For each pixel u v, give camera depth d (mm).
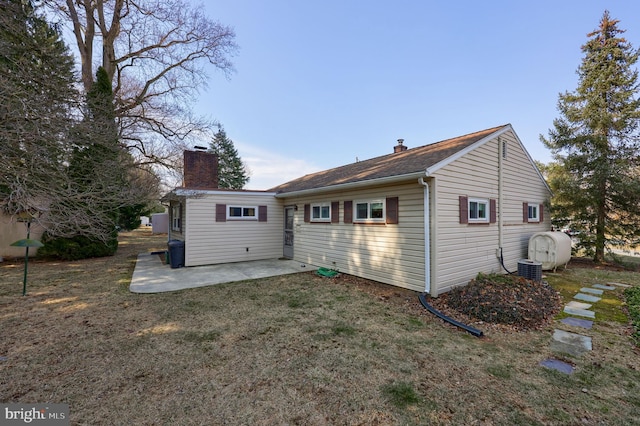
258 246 10750
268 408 2449
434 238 5883
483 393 2684
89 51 11953
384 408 2459
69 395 2604
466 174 6770
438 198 5996
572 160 10688
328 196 8828
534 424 2283
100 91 10945
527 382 2879
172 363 3203
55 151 5137
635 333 4105
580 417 2369
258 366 3148
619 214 10242
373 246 7277
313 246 9508
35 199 4656
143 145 13094
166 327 4250
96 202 6027
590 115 10617
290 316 4750
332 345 3682
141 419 2295
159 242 17688
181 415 2348
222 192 10000
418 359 3334
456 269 6434
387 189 6910
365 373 3020
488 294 5230
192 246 9391
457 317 4746
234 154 33344
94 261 10438
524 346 3707
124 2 12062
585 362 3305
